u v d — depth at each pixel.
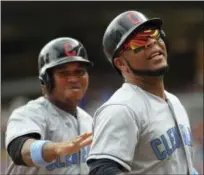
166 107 7.25
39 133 9.47
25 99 42.31
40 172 9.84
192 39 47.88
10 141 9.29
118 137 6.74
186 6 42.34
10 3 43.00
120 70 7.56
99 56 49.28
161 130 6.98
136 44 7.13
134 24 7.24
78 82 10.19
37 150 8.77
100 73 47.72
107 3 42.44
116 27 7.36
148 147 6.91
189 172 7.18
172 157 7.00
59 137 10.06
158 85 7.33
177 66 48.38
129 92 7.18
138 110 6.94
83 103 29.34
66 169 9.98
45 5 43.31
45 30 48.88
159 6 42.03
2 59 51.97
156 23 7.24
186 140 7.27
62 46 10.23
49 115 10.08
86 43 49.47
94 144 6.88
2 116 30.58
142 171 6.93
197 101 24.30
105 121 6.86
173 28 47.19
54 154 8.65
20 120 9.65
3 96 43.81
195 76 45.06
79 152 10.09
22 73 52.28
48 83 10.16
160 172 6.93
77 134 10.33
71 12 44.72
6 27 47.88
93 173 6.72
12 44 51.72
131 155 6.79
